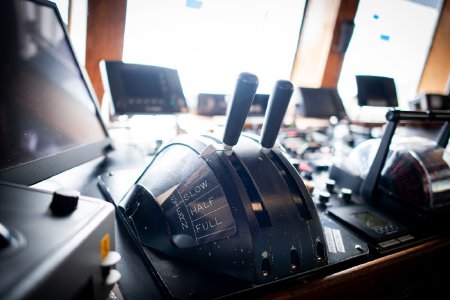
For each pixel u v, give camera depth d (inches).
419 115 48.9
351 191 52.4
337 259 33.2
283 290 27.8
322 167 69.0
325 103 92.5
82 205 17.8
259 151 31.4
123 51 72.2
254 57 99.8
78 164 41.1
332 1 100.0
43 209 16.5
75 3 65.4
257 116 80.5
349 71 121.0
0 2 31.8
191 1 80.0
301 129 93.1
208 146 29.3
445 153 52.0
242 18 91.4
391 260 37.0
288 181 31.1
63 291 13.7
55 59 40.2
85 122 45.8
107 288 18.6
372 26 119.7
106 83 52.8
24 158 32.2
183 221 28.6
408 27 133.8
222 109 81.9
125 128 74.9
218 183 27.4
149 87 56.7
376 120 118.7
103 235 17.5
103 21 67.0
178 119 74.8
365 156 55.5
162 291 25.8
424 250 41.3
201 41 86.4
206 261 27.6
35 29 36.8
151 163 34.9
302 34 109.3
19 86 33.5
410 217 46.4
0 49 31.5
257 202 27.5
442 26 145.1
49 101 38.1
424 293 48.1
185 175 29.8
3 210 15.7
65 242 14.3
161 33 78.2
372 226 42.7
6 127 31.0
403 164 49.4
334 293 32.7
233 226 26.2
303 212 29.9
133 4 71.6
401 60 140.3
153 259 28.8
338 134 94.6
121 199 35.1
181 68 85.7
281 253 26.8
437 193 45.9
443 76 157.2
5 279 11.6
